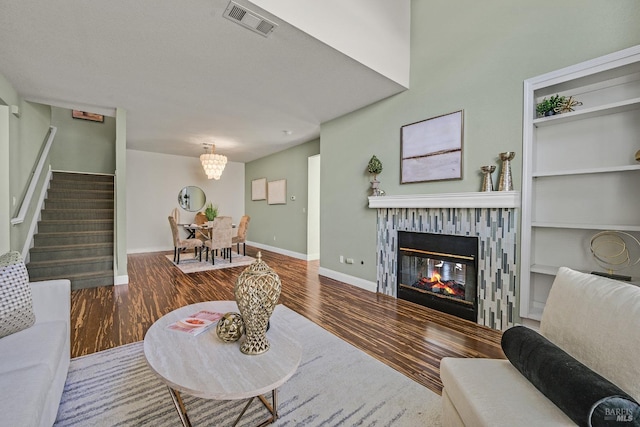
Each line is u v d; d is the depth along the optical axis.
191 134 5.37
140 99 3.64
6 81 3.07
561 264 2.40
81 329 2.55
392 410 1.55
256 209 8.02
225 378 1.17
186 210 7.61
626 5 1.99
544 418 0.95
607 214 2.19
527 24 2.44
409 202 3.23
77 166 6.36
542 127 2.50
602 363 1.02
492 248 2.65
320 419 1.48
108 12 2.02
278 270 5.05
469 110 2.82
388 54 3.06
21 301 1.56
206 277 4.44
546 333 1.32
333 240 4.43
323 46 2.47
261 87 3.28
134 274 4.61
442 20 3.04
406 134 3.36
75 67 2.80
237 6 1.99
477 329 2.62
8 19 2.07
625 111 2.11
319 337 2.43
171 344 1.43
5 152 3.17
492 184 2.63
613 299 1.09
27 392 1.09
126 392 1.67
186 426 1.34
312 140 5.89
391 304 3.28
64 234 4.21
